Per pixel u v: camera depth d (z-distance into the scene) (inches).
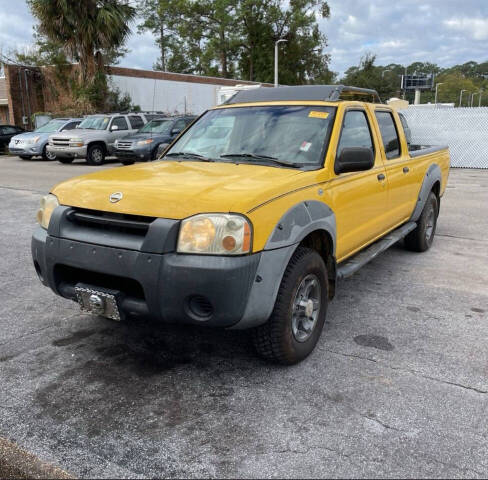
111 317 130.0
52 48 1133.1
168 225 118.0
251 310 120.4
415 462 100.8
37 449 104.7
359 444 106.3
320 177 147.8
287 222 127.6
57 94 1152.8
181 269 116.0
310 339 143.1
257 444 106.4
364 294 199.2
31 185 500.1
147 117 821.9
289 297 130.3
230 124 178.9
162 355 147.1
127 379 133.3
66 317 174.7
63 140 733.9
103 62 1029.8
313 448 105.0
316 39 1863.9
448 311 181.0
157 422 114.2
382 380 132.2
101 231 128.6
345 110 171.8
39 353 147.8
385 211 200.7
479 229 316.2
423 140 712.4
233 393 126.3
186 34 1914.4
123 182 135.1
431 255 257.6
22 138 807.1
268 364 141.6
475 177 583.8
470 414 116.9
